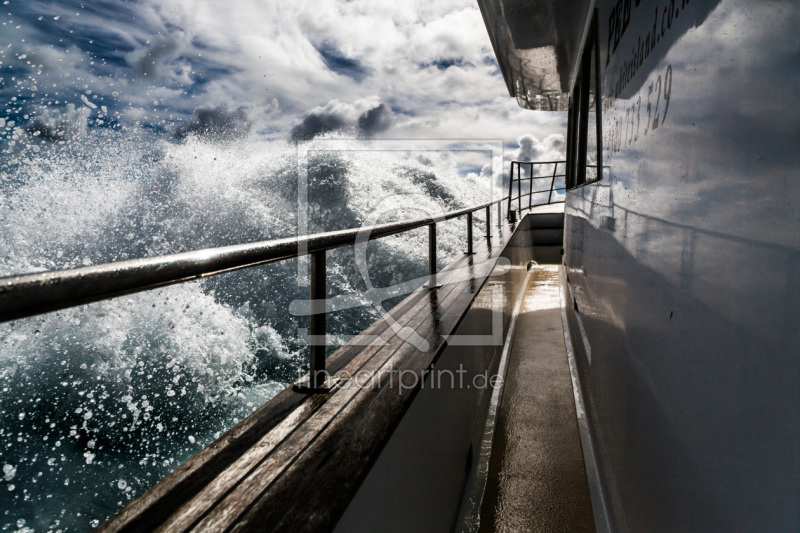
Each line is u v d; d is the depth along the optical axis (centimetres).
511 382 355
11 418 640
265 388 805
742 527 57
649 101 115
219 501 94
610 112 190
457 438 210
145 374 756
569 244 454
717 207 67
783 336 47
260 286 1212
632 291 130
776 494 48
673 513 87
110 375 732
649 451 108
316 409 134
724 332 63
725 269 63
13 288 57
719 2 68
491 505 219
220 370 813
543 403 317
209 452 113
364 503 102
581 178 335
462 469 220
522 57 466
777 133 49
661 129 102
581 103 342
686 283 80
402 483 129
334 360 173
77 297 65
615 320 161
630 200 137
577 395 309
